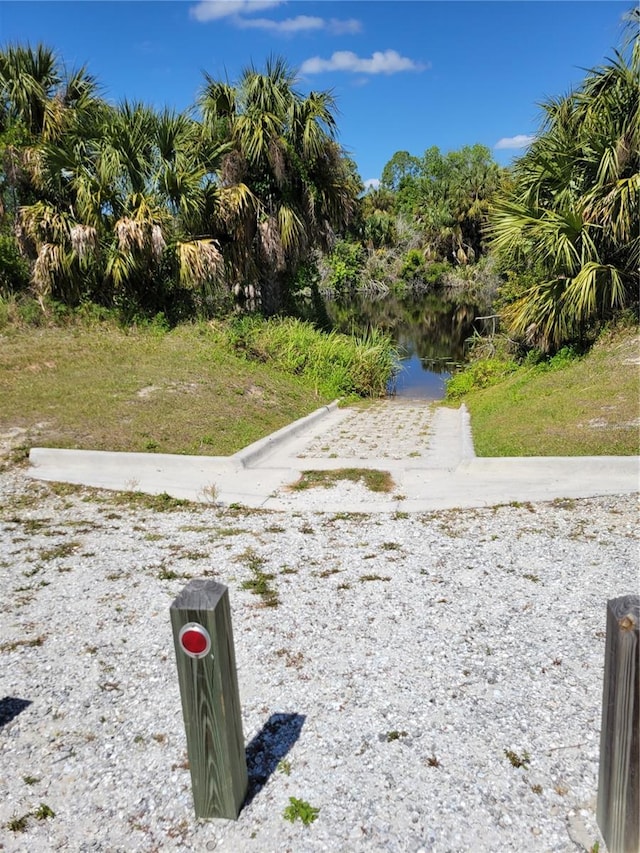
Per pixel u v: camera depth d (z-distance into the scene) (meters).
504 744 2.41
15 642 3.27
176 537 4.73
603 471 5.55
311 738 2.48
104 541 4.66
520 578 3.81
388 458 6.77
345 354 12.62
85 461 6.38
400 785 2.23
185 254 12.56
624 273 9.17
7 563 4.28
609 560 3.99
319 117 13.97
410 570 3.99
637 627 1.75
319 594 3.70
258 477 6.14
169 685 2.88
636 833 1.86
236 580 3.93
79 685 2.89
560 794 2.17
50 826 2.13
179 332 12.64
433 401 12.01
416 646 3.10
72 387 8.70
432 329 24.20
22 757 2.45
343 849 2.00
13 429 7.10
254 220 13.91
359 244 44.16
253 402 9.28
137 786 2.29
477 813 2.11
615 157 8.66
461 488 5.56
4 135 12.15
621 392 7.59
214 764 2.05
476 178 43.78
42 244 12.15
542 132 10.09
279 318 14.16
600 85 9.34
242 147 13.44
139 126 12.52
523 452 6.16
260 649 3.12
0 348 10.35
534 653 3.01
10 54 12.33
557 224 9.12
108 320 12.55
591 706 2.61
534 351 11.06
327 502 5.44
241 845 2.03
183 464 6.39
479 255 45.53
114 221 12.59
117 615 3.52
